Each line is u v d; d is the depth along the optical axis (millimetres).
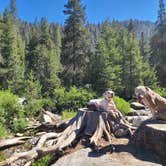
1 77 40750
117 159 6660
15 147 8367
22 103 15102
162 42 46719
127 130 8227
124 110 13633
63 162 6781
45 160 7270
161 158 6688
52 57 45781
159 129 6789
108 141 7738
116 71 39031
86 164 6578
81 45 40469
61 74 40812
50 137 8242
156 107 7559
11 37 44719
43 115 12422
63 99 17734
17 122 10992
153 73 42531
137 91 7586
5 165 6770
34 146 8016
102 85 36656
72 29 40281
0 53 43594
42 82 39438
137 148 7164
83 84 39125
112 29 47781
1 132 9852
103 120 8172
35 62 46344
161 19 48562
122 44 47219
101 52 38469
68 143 7551
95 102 8508
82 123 8258
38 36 55219
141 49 63594
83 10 40625
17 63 43688
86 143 7660
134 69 41906
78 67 40250
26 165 7129
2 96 12797
